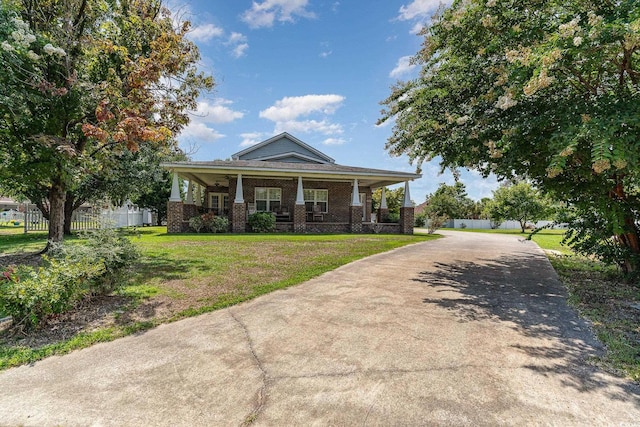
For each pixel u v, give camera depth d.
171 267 6.77
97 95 6.87
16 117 6.10
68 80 6.66
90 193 15.11
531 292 5.17
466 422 2.05
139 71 6.46
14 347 3.13
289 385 2.48
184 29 7.88
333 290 5.19
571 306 4.45
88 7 7.58
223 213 20.92
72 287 3.80
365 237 14.05
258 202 18.92
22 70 5.85
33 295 3.44
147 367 2.77
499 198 27.61
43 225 17.47
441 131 6.59
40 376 2.64
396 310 4.23
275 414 2.14
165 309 4.24
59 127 7.11
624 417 2.10
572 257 8.78
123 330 3.56
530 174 6.23
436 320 3.87
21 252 9.15
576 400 2.29
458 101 6.23
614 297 4.91
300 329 3.59
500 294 5.03
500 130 5.47
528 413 2.14
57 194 8.38
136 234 7.25
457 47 5.98
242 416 2.12
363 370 2.71
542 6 5.05
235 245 10.31
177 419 2.10
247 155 22.62
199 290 5.10
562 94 5.10
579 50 4.01
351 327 3.65
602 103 4.37
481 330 3.57
